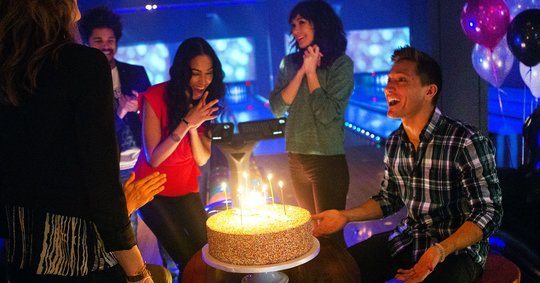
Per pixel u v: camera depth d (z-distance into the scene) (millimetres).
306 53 2924
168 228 2686
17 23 1343
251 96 16562
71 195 1407
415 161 2086
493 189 1968
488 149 1989
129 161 3350
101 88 1396
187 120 2568
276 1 14594
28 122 1384
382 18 14406
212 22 14719
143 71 3580
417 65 2016
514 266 2076
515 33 3447
